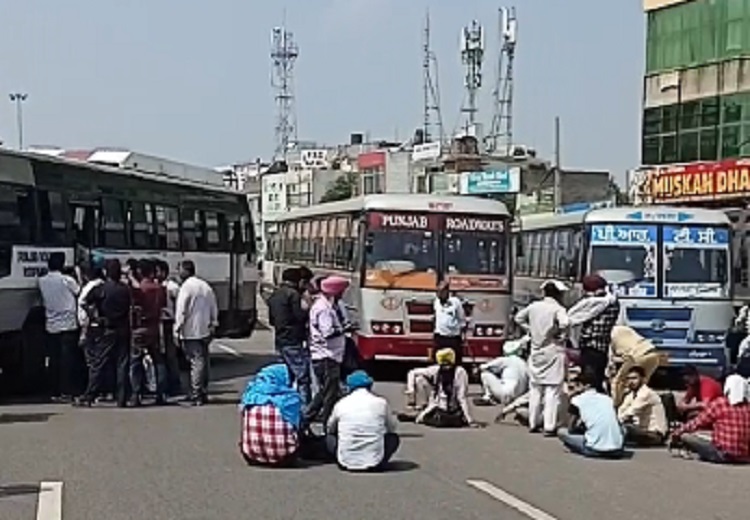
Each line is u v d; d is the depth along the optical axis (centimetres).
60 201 1925
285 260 3247
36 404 1777
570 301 2280
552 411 1529
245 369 2422
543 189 6900
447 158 7306
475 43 7638
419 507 1028
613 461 1343
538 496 1101
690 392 1584
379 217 2214
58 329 1805
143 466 1221
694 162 4069
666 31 4219
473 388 2108
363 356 2183
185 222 2452
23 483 1118
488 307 2208
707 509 1061
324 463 1263
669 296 2131
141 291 1767
